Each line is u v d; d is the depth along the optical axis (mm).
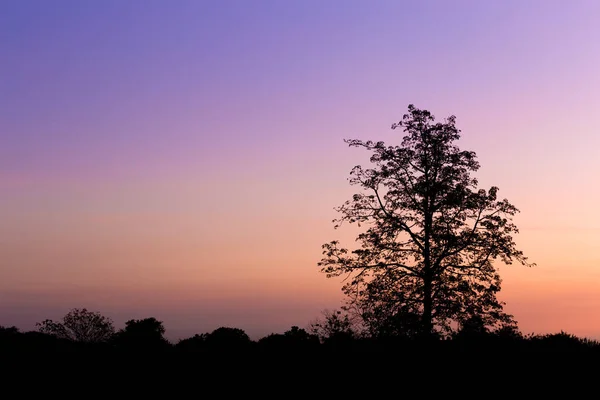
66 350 47188
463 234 39219
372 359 39438
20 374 38031
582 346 37031
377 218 41031
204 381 36562
